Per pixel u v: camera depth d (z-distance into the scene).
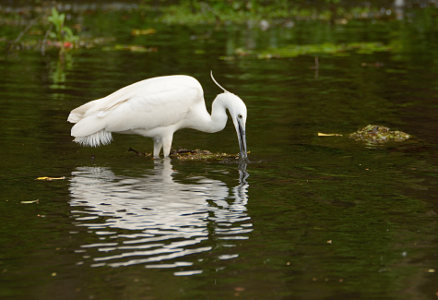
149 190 10.12
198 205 9.45
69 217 8.89
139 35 27.44
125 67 20.67
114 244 8.01
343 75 20.02
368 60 22.52
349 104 16.41
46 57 22.38
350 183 10.56
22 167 11.25
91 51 23.59
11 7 34.34
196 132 14.17
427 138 13.48
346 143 13.11
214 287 6.96
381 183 10.55
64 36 24.84
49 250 7.82
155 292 6.85
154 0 38.97
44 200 9.57
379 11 36.69
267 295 6.81
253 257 7.71
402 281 7.15
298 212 9.20
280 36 27.72
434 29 29.84
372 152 12.47
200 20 33.16
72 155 12.12
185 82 12.40
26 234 8.28
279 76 19.78
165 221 8.80
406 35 28.08
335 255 7.78
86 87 17.78
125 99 12.06
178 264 7.49
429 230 8.55
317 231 8.52
